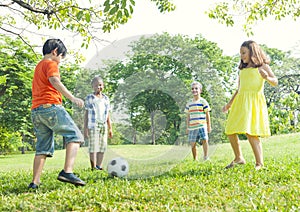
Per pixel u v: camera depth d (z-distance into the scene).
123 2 4.91
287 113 9.38
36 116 4.52
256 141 5.67
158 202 3.76
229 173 5.20
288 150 9.77
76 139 4.51
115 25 7.52
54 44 4.71
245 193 4.01
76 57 9.70
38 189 4.54
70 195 4.05
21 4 7.03
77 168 6.91
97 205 3.71
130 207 3.60
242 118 5.59
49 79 4.45
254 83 5.62
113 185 4.62
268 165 5.79
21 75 21.34
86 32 7.79
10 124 25.44
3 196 4.22
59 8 7.74
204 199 3.78
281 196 3.85
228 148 10.91
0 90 22.97
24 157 16.89
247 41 5.74
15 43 22.00
